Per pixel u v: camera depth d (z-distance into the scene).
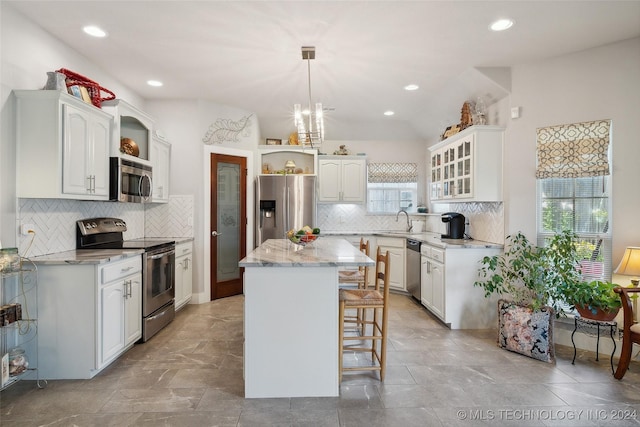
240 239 5.19
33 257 2.68
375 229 6.19
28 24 2.65
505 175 3.65
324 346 2.38
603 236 3.12
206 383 2.54
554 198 3.38
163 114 4.61
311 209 5.35
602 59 3.10
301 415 2.14
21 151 2.54
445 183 4.52
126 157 3.31
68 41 3.02
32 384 2.51
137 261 3.16
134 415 2.14
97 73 3.55
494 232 3.88
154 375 2.66
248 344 2.36
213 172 4.82
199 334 3.54
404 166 6.17
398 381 2.56
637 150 2.96
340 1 2.46
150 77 3.85
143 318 3.27
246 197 5.23
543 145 3.38
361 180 5.92
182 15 2.63
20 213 2.57
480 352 3.09
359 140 6.17
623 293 2.58
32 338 2.56
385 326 2.53
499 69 3.57
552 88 3.34
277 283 2.37
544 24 2.75
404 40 3.02
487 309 3.73
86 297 2.56
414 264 4.71
